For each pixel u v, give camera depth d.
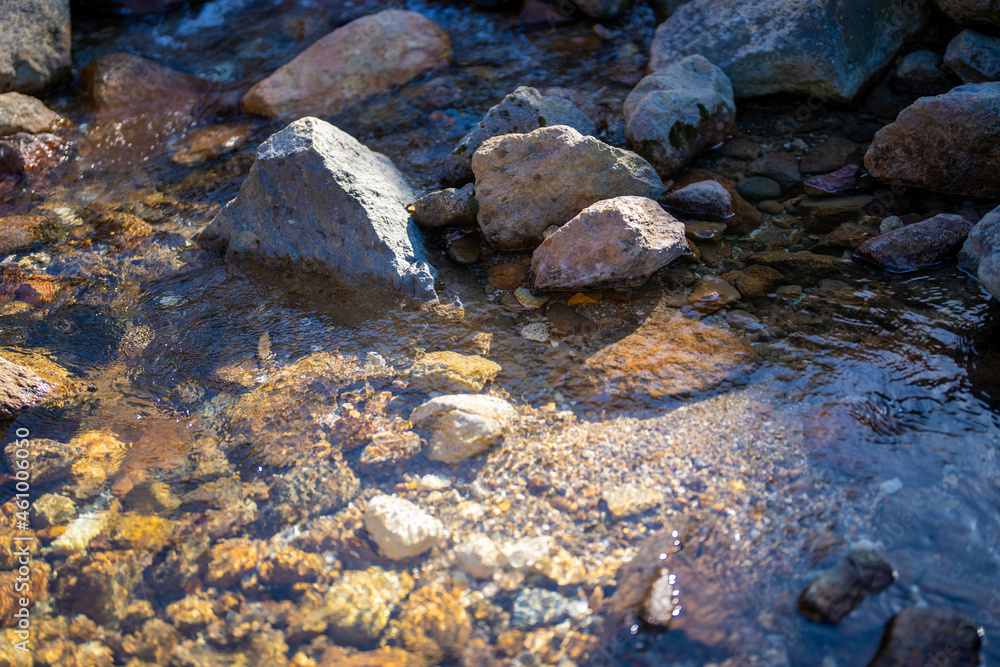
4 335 3.28
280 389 2.95
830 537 2.26
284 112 4.76
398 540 2.33
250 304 3.39
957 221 3.23
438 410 2.73
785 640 2.03
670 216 3.37
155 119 4.82
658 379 2.84
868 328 2.96
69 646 2.15
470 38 5.36
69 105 5.00
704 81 4.06
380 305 3.32
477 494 2.51
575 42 5.18
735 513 2.37
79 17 6.00
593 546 2.32
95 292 3.51
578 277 3.22
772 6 4.29
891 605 2.07
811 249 3.38
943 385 2.69
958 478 2.39
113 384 3.04
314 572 2.30
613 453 2.60
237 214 3.63
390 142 4.39
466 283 3.41
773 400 2.72
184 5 6.02
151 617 2.21
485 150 3.57
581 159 3.43
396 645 2.10
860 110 4.21
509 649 2.07
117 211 4.05
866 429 2.57
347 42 4.94
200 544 2.40
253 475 2.63
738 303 3.14
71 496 2.59
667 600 2.13
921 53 4.27
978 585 2.10
